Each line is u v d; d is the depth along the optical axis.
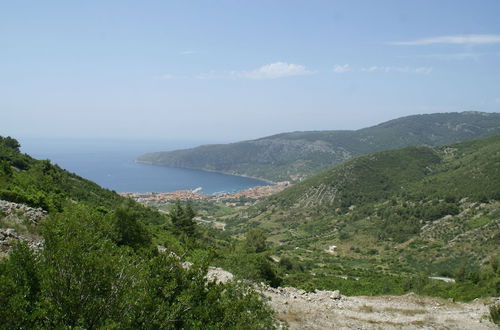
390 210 128.50
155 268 10.35
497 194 103.94
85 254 9.11
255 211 177.00
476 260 75.12
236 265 24.75
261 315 13.29
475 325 18.70
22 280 8.58
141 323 8.88
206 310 9.98
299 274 45.69
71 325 8.08
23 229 17.45
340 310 20.17
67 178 55.56
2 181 30.03
